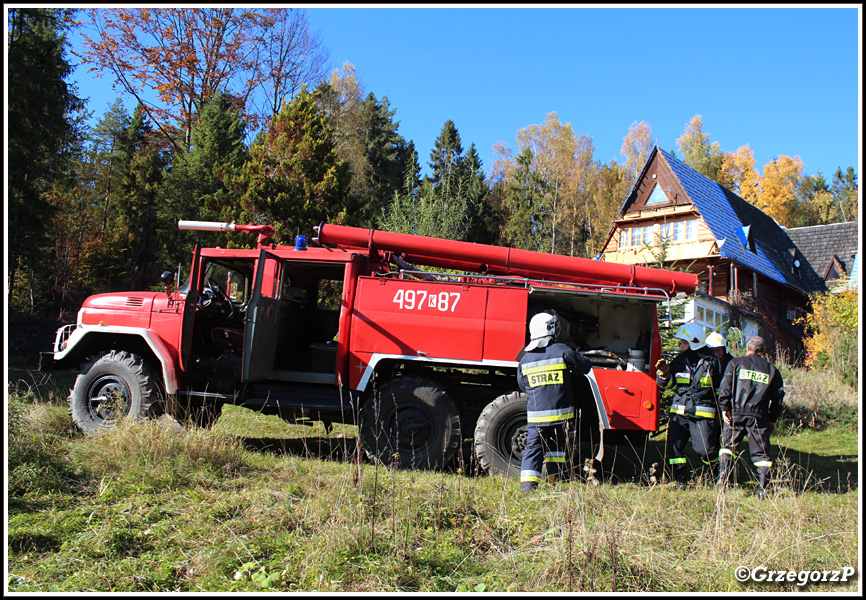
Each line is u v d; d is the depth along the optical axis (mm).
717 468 5984
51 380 9820
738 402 5500
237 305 6742
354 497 4227
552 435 4996
